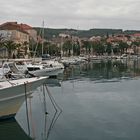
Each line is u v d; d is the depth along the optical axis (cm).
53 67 5056
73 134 1758
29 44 10825
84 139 1667
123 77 5269
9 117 1981
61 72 5669
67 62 8206
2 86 1897
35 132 1795
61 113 2280
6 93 1833
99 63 11031
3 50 8419
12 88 1848
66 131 1817
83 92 3356
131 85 4012
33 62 5088
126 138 1680
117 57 16662
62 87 3791
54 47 13025
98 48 18725
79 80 4722
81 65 9456
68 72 6444
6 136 1725
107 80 4725
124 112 2306
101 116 2183
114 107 2498
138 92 3344
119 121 2039
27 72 3647
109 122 2017
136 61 13325
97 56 16788
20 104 2006
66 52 14150
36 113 2277
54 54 12688
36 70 4434
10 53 8494
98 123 1991
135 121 2038
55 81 4538
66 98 2950
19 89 1914
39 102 2722
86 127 1900
